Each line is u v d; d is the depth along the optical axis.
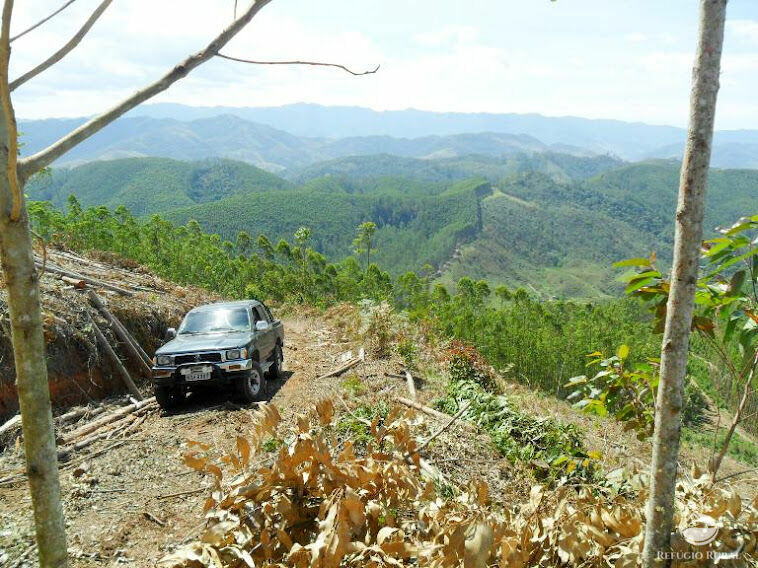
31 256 1.42
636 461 4.46
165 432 7.56
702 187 2.03
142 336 11.18
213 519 3.22
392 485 3.54
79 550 4.52
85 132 1.40
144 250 40.34
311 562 2.76
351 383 10.15
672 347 2.17
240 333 9.53
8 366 7.91
